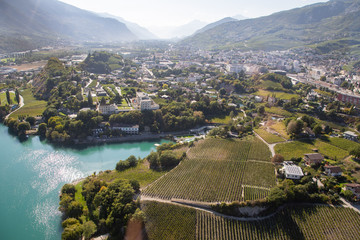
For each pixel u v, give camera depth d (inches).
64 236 6245.1
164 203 7283.5
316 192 7504.9
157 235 6437.0
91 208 7568.9
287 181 7755.9
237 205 7027.6
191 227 6628.9
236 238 6378.0
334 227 6510.8
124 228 6550.2
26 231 6963.6
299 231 6496.1
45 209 7755.9
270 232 6510.8
